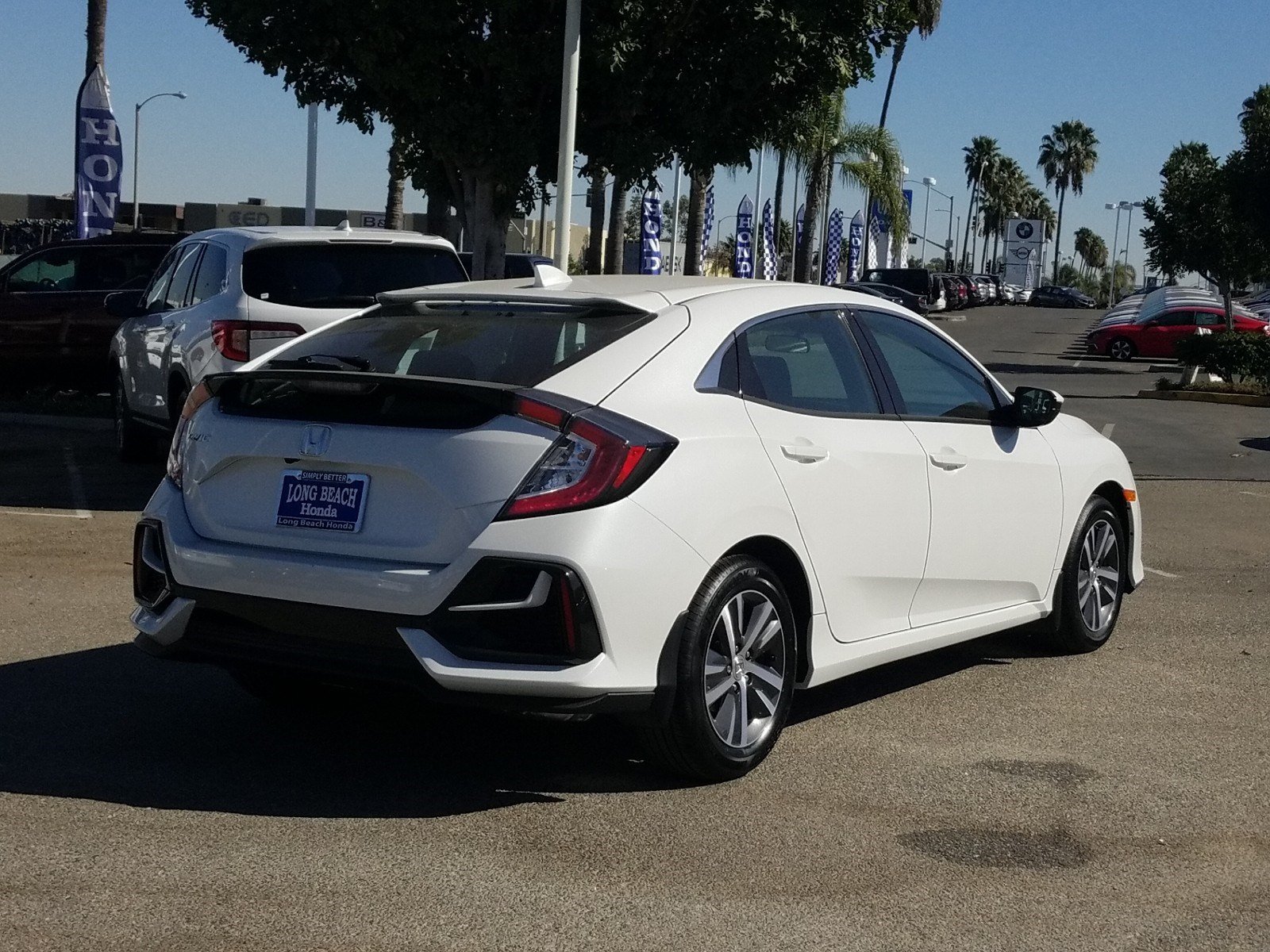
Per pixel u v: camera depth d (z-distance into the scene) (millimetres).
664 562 4516
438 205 20844
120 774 4848
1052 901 3988
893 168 44312
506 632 4344
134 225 55469
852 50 15516
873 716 5855
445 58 14547
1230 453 17328
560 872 4102
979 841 4441
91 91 21297
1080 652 7012
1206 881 4160
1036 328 58812
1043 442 6625
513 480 4367
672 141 15695
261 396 4809
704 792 4836
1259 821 4680
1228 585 8820
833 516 5238
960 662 6824
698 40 15312
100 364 16250
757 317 5289
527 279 5805
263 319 9883
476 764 5070
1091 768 5203
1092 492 6902
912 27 15719
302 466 4668
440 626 4348
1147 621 7777
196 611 4781
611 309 5059
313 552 4574
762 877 4105
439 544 4398
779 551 5086
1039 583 6609
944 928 3785
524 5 14156
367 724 5520
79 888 3881
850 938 3707
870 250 63125
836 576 5293
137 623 5008
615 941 3646
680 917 3807
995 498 6160
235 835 4320
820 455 5195
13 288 16156
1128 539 7320
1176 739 5598
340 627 4473
